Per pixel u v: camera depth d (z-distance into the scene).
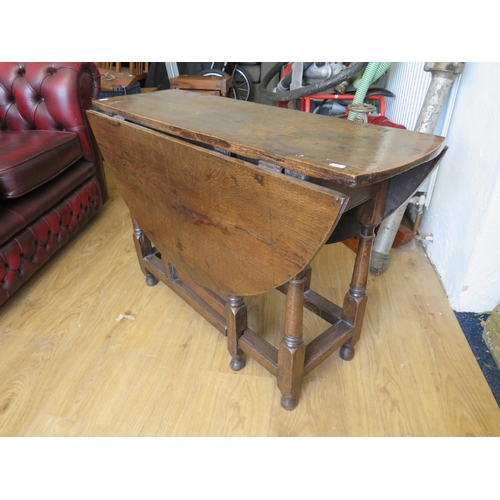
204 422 1.11
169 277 1.44
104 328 1.43
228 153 0.95
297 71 2.30
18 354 1.32
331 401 1.16
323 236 0.71
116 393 1.19
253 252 0.90
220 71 3.49
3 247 1.42
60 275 1.72
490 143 1.27
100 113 1.24
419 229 1.97
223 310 1.22
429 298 1.57
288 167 0.77
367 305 1.53
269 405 1.15
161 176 1.06
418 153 0.82
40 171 1.58
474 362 1.28
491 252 1.34
